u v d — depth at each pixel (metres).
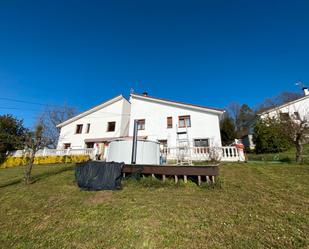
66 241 4.35
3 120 22.64
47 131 30.81
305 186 6.89
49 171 12.74
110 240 4.21
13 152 20.98
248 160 13.91
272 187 7.02
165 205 5.77
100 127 23.89
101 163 8.44
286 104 22.67
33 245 4.33
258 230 4.23
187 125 19.81
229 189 7.04
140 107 22.16
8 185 9.84
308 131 11.21
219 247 3.72
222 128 31.39
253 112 40.41
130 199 6.43
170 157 16.38
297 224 4.39
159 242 3.99
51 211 6.05
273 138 17.17
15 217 5.88
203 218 4.89
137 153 11.22
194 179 8.04
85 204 6.32
